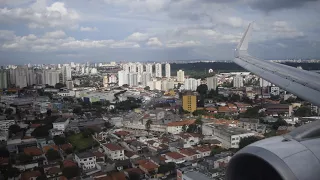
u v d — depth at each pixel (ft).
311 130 22.82
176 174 184.96
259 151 20.54
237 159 21.63
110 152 219.82
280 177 18.76
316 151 20.04
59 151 239.50
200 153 213.87
